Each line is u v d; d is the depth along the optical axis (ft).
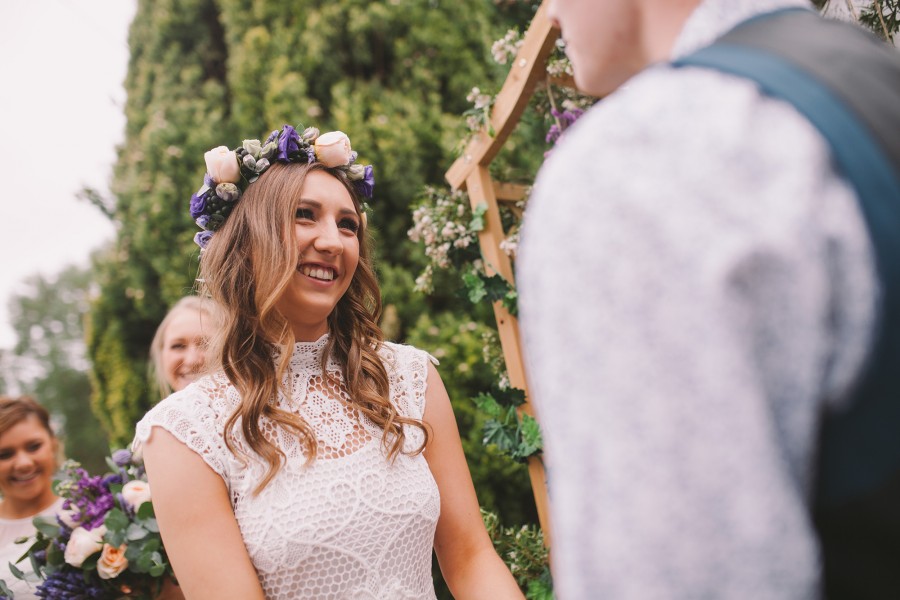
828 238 1.17
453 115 13.01
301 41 13.48
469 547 4.84
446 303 12.34
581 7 1.71
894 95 1.38
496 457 10.49
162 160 14.80
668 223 1.18
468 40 13.21
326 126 13.28
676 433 1.11
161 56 16.11
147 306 15.42
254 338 4.63
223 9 14.56
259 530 4.05
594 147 1.31
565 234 1.28
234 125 14.34
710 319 1.12
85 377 45.83
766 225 1.16
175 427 4.14
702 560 1.08
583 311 1.23
